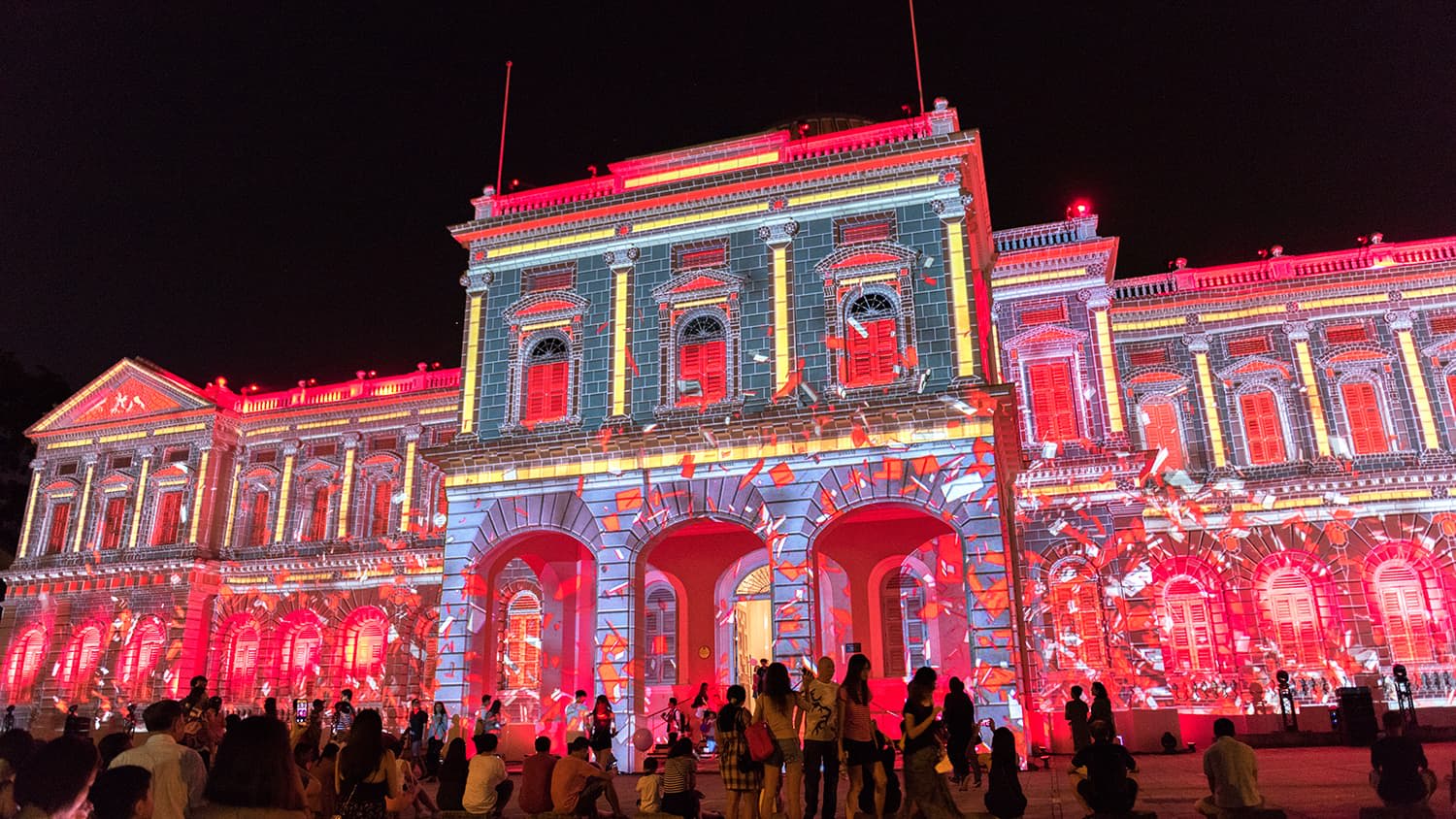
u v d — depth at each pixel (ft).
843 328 74.08
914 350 71.72
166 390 134.31
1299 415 98.48
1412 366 97.14
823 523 69.56
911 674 79.66
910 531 82.07
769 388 74.18
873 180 76.43
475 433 81.61
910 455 69.00
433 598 118.01
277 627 123.85
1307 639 92.89
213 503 128.77
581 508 75.87
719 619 88.02
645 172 85.71
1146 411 102.37
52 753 18.25
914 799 34.60
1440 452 94.17
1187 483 98.63
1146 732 76.59
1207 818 35.19
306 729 41.81
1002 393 67.46
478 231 85.71
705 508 72.64
